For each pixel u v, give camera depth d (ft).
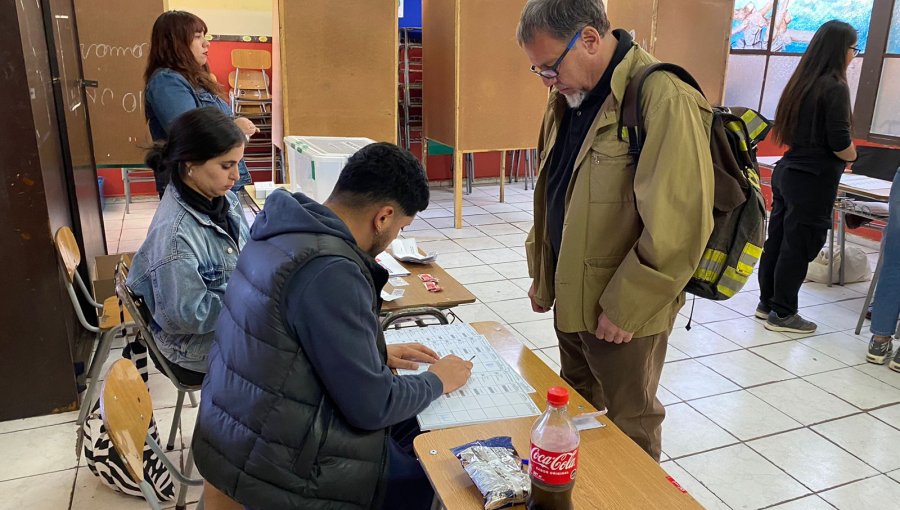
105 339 7.93
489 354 5.07
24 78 7.47
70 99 10.26
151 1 14.19
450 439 3.95
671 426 8.43
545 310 6.31
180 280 5.89
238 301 3.88
